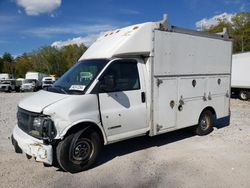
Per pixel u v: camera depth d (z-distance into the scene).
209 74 7.32
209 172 4.84
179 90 6.45
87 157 4.98
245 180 4.50
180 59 6.40
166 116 6.19
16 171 4.90
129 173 4.84
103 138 5.15
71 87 5.16
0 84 33.28
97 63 5.33
